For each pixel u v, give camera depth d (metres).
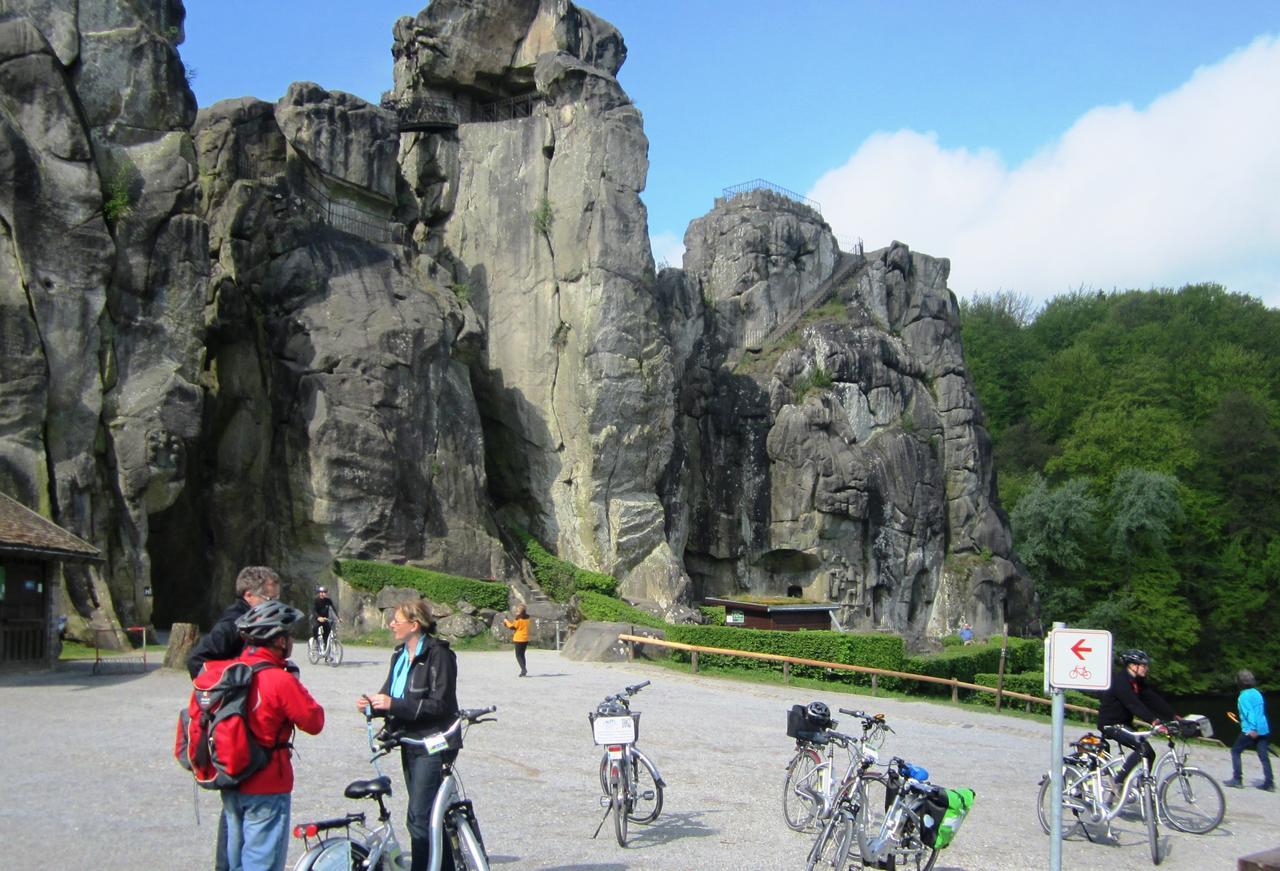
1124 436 77.00
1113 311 104.00
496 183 50.88
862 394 62.62
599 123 48.28
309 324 39.56
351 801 12.88
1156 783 13.88
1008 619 65.25
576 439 47.25
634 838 12.12
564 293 48.09
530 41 54.12
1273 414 81.94
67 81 32.94
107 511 31.23
